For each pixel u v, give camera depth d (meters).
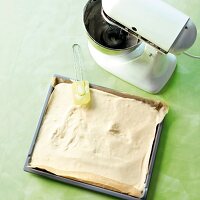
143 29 0.99
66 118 1.17
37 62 1.27
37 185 1.13
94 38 1.19
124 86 1.23
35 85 1.24
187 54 1.24
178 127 1.17
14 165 1.15
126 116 1.16
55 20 1.31
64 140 1.14
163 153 1.15
